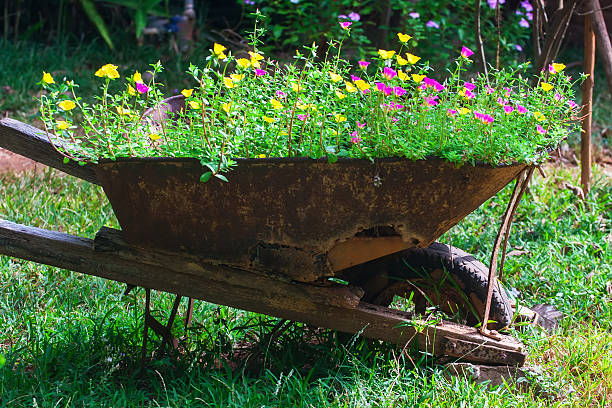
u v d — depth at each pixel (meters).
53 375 3.29
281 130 2.92
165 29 9.20
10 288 4.09
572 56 9.24
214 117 2.97
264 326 3.58
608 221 5.15
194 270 3.14
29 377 3.23
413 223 2.85
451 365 3.19
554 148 3.01
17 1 8.95
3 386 3.07
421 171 2.73
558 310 4.02
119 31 9.38
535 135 2.96
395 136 2.74
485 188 2.82
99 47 8.98
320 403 3.05
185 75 8.03
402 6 6.96
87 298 4.02
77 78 7.81
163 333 3.38
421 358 3.23
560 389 3.18
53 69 8.07
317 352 3.44
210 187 2.87
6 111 7.13
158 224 3.02
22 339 3.63
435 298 3.54
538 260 4.56
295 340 3.47
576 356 3.47
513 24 7.42
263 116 2.86
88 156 2.94
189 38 9.07
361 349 3.37
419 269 3.37
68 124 2.87
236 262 3.03
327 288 3.12
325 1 7.10
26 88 7.57
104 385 3.12
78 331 3.49
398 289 3.55
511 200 3.13
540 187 5.58
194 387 3.09
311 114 2.90
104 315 3.81
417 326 3.17
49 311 3.86
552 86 2.92
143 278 3.20
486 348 3.17
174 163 2.83
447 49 7.68
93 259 3.18
